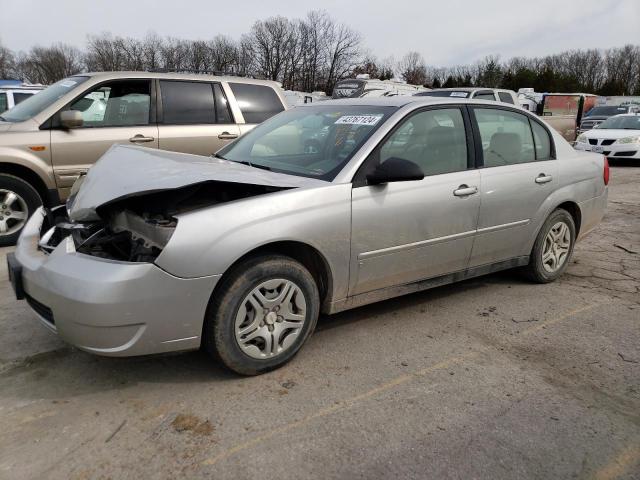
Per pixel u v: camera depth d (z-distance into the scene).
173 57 62.53
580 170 4.86
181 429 2.63
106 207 3.02
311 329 3.29
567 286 4.81
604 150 14.66
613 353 3.54
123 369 3.18
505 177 4.17
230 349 2.97
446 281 4.07
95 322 2.64
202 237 2.76
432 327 3.87
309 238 3.11
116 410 2.78
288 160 3.74
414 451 2.51
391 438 2.60
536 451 2.53
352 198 3.29
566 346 3.62
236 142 4.43
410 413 2.80
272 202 3.01
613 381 3.19
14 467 2.35
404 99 3.98
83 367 3.20
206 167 3.29
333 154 3.55
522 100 24.38
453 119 4.00
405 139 3.65
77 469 2.35
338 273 3.32
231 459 2.43
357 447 2.53
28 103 6.36
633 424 2.76
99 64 62.84
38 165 5.68
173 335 2.80
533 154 4.55
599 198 5.12
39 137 5.70
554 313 4.18
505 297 4.50
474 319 4.03
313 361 3.33
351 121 3.79
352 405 2.87
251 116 7.07
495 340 3.69
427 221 3.68
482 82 66.88
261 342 3.09
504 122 4.38
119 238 3.00
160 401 2.86
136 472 2.34
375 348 3.53
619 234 6.86
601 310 4.26
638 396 3.03
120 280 2.63
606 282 4.94
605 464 2.46
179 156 3.81
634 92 79.25
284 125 4.25
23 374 3.11
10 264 3.14
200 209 2.86
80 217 3.13
